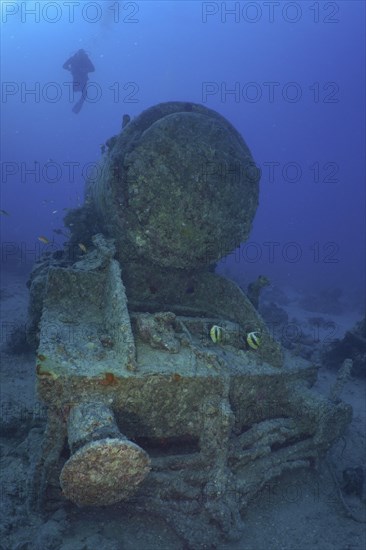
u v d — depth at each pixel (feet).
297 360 22.04
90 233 25.14
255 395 19.10
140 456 13.05
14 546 14.17
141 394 15.43
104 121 440.86
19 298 53.16
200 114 21.81
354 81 334.44
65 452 15.76
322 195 398.21
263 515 17.48
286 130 395.55
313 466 20.33
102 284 20.67
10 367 30.60
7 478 17.71
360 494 19.56
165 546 15.08
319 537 16.52
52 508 15.87
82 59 58.18
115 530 15.46
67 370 14.42
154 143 20.80
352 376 35.99
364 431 26.32
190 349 17.98
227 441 16.37
